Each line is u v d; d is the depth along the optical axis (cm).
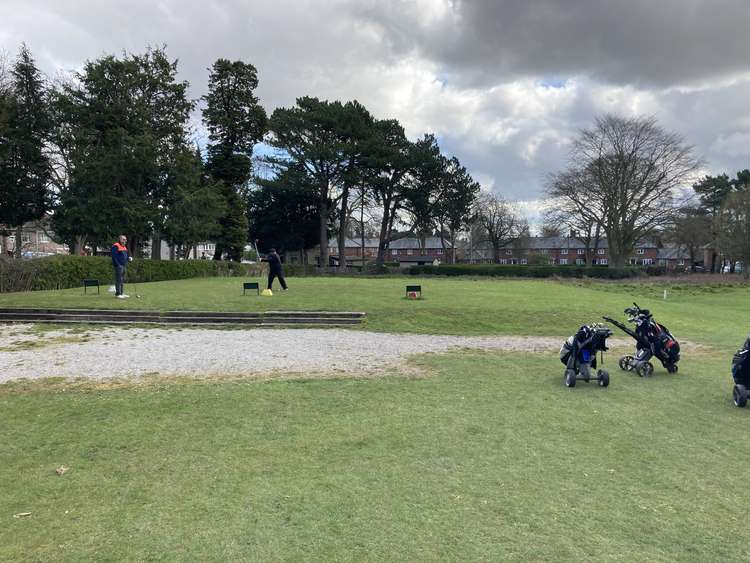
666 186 4625
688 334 1526
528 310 1702
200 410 665
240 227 4541
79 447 538
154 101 3606
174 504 415
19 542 358
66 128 3372
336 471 483
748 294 3491
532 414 673
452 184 5675
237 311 1524
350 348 1141
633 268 5031
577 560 342
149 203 3444
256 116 4412
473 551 351
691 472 493
